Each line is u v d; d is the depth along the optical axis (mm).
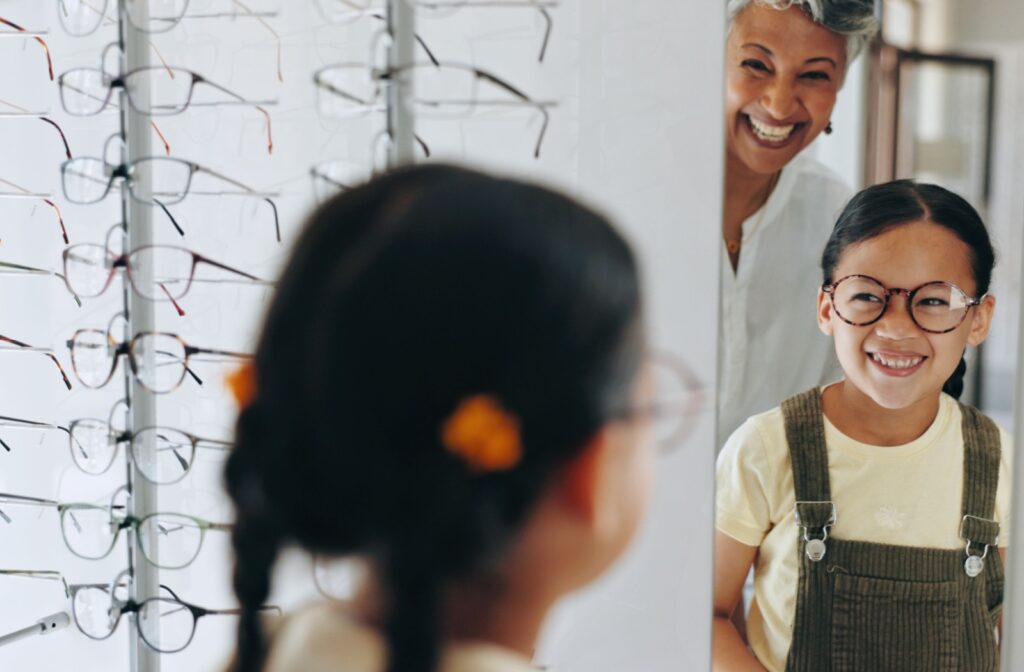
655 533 1556
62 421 1848
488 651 831
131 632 1724
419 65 1567
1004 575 1462
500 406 811
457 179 836
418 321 803
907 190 1442
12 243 1841
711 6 1506
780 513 1511
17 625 1902
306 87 1665
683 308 1532
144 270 1673
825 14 1445
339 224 823
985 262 1432
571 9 1543
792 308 1493
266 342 824
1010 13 1402
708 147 1518
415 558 820
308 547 839
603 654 1587
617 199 1546
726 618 1541
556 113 1555
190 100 1696
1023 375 1429
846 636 1501
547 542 840
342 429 811
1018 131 1413
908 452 1470
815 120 1465
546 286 812
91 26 1691
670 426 1541
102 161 1645
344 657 828
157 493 1731
